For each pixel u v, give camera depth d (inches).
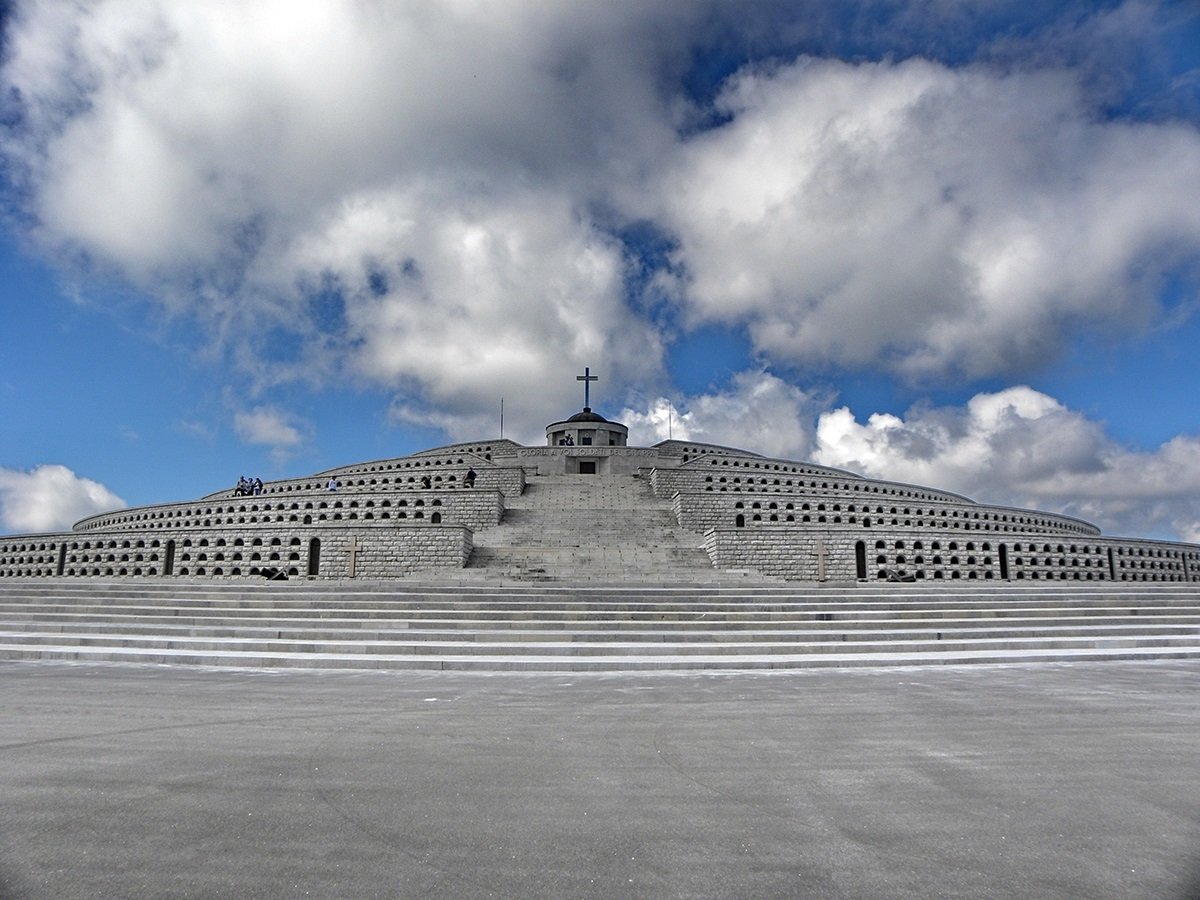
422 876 199.5
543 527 1611.7
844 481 2030.0
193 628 697.6
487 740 341.1
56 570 1731.1
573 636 684.1
